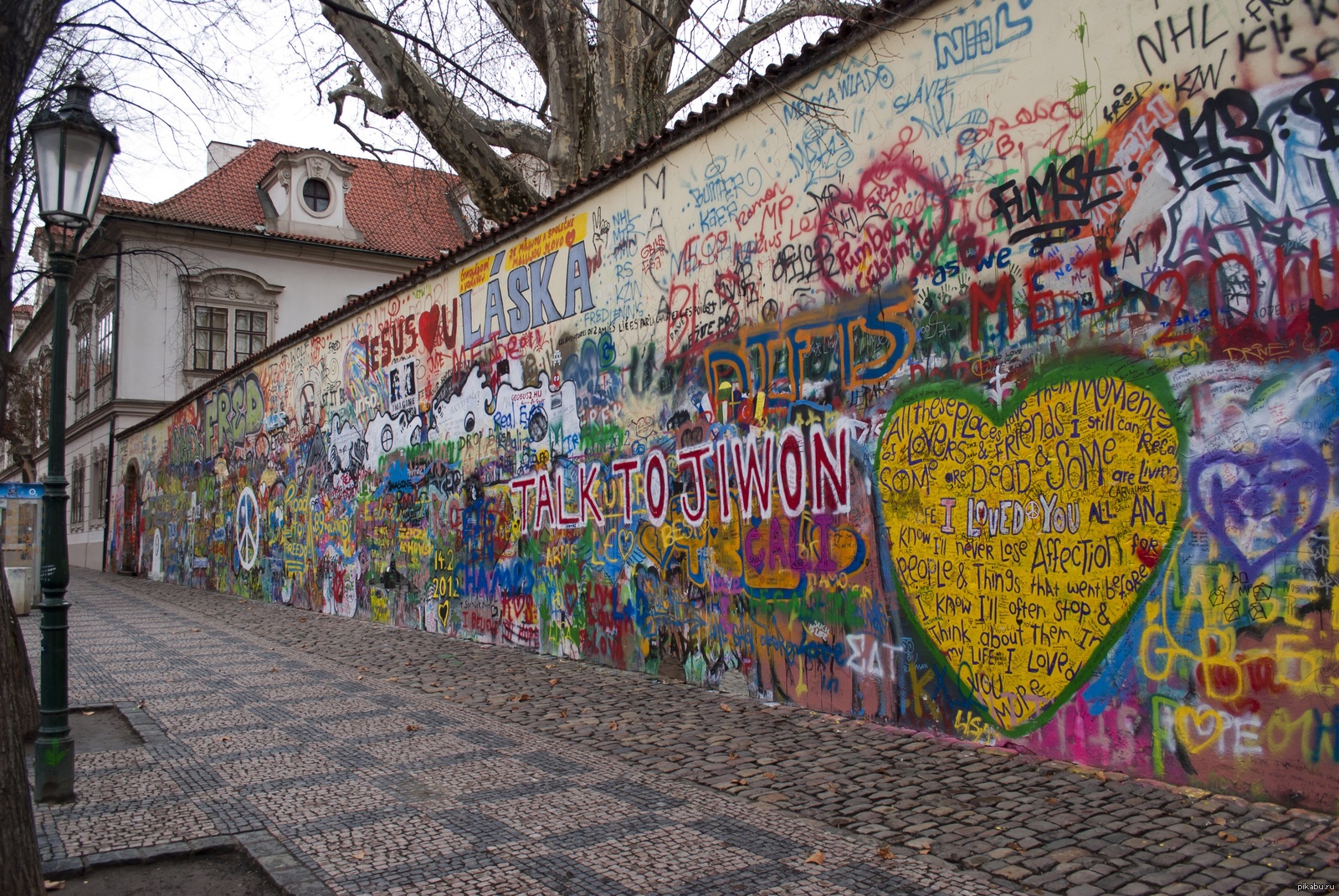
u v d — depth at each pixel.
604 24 13.49
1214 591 4.65
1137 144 5.11
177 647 11.61
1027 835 4.18
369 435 14.99
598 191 9.73
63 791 5.02
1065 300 5.43
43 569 5.20
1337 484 4.21
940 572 6.06
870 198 6.69
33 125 5.45
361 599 15.05
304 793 5.13
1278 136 4.51
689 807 4.78
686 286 8.45
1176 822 4.21
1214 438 4.69
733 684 7.70
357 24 12.40
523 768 5.63
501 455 11.38
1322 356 4.30
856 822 4.48
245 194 33.28
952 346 6.06
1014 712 5.59
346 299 33.25
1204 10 4.83
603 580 9.41
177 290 30.25
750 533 7.61
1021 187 5.71
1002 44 5.86
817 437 7.02
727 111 7.95
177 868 4.15
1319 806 4.20
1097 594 5.18
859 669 6.61
